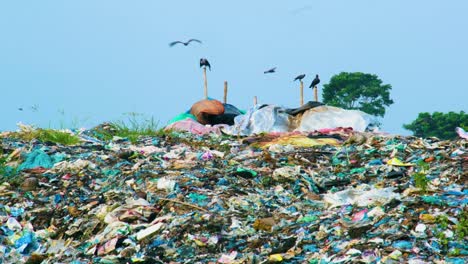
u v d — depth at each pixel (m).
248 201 21.22
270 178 23.78
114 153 29.25
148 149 30.09
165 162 27.09
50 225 21.50
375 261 15.33
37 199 23.48
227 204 20.95
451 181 21.88
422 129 107.69
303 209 20.50
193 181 23.42
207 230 18.64
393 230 16.75
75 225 20.70
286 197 22.05
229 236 18.23
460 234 15.97
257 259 16.55
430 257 15.28
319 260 15.92
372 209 18.45
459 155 25.97
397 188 21.11
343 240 16.70
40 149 29.67
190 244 18.08
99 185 24.67
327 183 23.42
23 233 20.92
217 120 50.31
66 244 19.75
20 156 28.41
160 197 21.81
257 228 18.67
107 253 18.41
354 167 26.11
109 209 21.22
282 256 16.45
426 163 25.28
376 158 27.11
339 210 19.28
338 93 122.19
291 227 18.22
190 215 19.78
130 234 19.28
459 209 17.58
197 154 28.16
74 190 24.06
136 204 20.95
